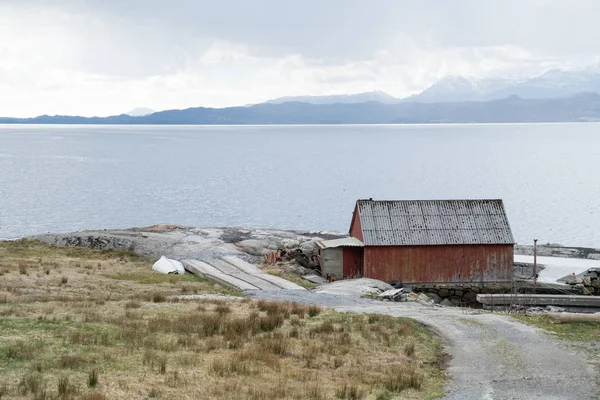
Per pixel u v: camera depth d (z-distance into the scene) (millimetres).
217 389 20578
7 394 18375
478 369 25828
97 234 66188
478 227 56906
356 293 47156
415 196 148625
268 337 28984
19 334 25422
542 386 23422
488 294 50625
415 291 55188
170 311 33312
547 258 64438
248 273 52281
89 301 35000
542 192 153750
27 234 99812
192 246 62750
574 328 33156
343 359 26531
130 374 21625
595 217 117250
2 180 174375
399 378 23453
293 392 20938
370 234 55656
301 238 66125
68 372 21172
